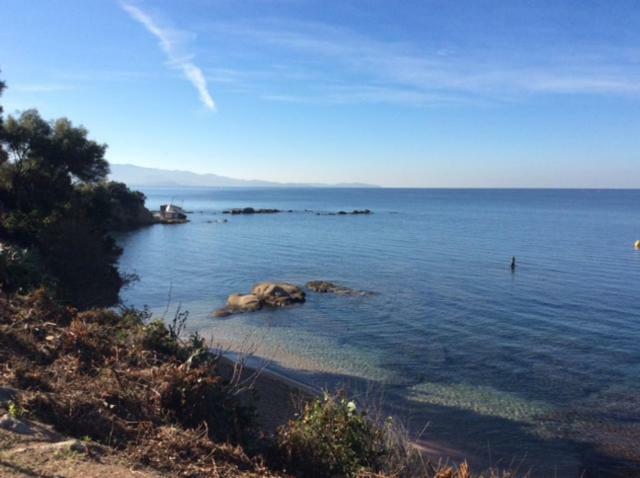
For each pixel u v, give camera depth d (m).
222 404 7.30
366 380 16.94
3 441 4.75
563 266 41.19
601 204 162.00
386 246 55.06
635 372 17.97
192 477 5.22
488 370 18.11
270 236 65.94
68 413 5.81
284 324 24.41
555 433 13.34
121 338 9.37
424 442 12.45
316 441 6.75
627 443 12.85
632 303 28.30
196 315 26.14
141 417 6.38
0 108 35.78
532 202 180.75
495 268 40.44
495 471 11.02
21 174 39.03
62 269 26.78
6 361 7.07
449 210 130.12
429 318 25.50
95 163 44.12
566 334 22.67
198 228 78.00
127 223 79.31
